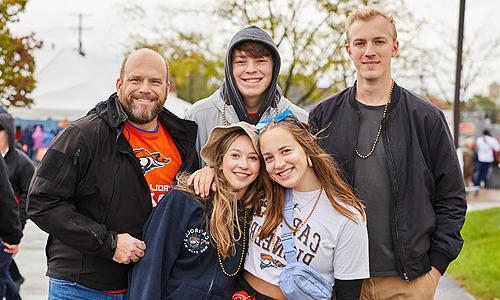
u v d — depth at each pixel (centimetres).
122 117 359
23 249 1070
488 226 1234
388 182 375
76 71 2033
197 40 1886
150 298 335
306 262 345
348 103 391
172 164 386
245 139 360
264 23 1794
